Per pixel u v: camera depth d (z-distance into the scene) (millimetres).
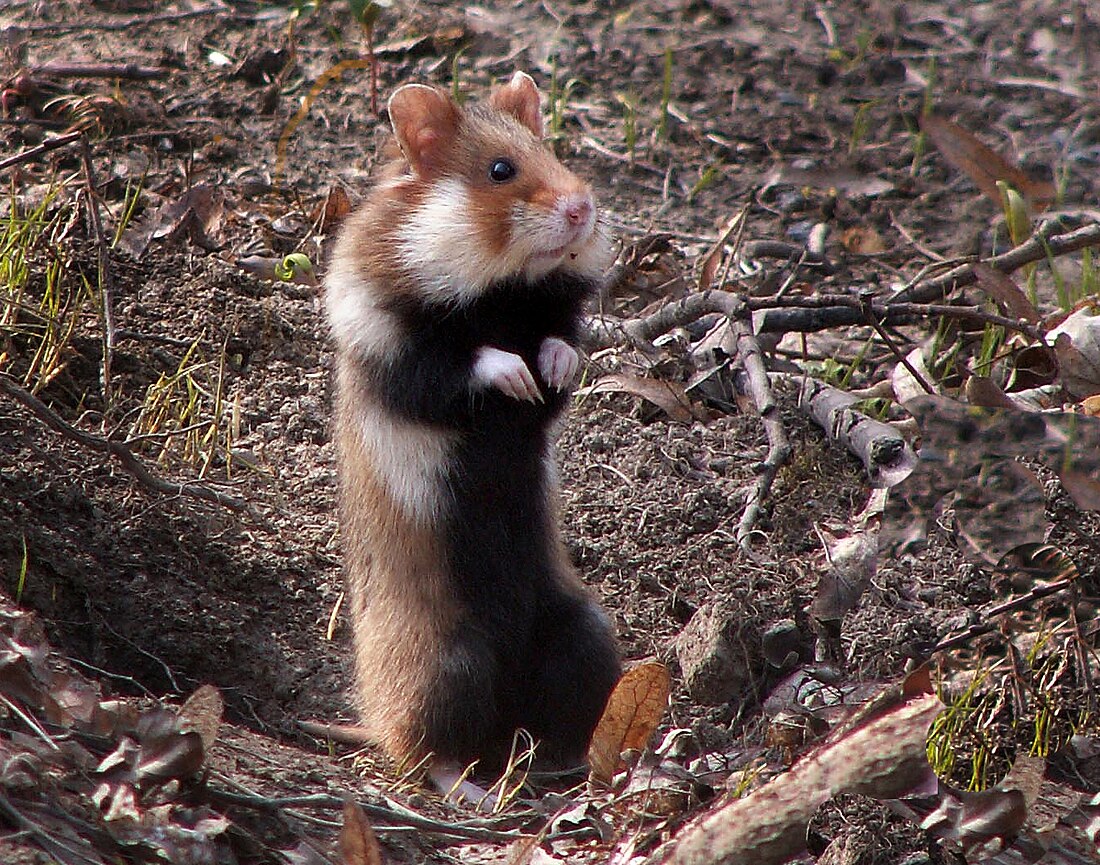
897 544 10547
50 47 16906
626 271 13164
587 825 7617
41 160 14195
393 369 8594
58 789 6023
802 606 9984
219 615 9578
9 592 8984
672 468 11398
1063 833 7238
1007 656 9242
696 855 6578
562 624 9164
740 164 16266
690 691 9273
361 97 16656
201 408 11391
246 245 13297
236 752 7590
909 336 13375
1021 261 12820
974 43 18953
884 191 15703
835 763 6668
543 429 9000
